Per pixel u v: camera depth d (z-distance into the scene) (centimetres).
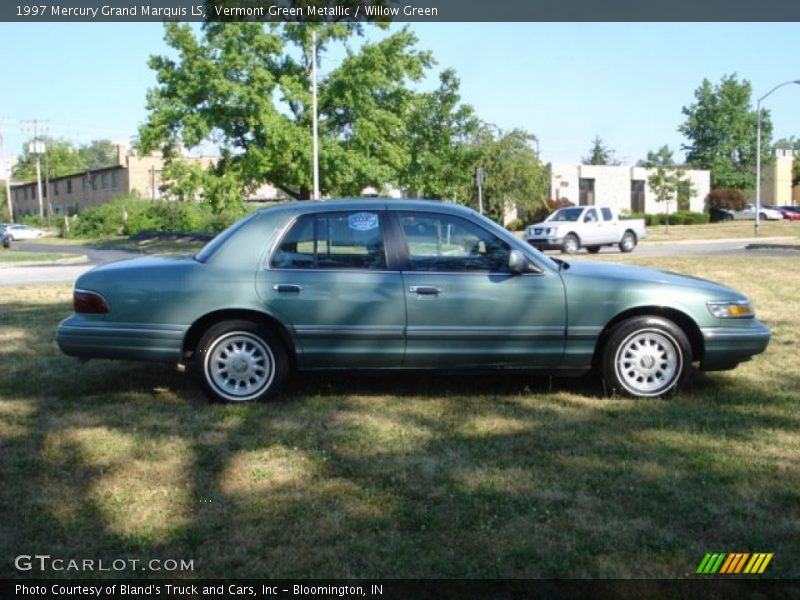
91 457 483
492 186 4312
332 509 403
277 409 589
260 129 2961
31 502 414
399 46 3028
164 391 650
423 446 502
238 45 2911
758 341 616
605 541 366
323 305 595
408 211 615
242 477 448
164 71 3020
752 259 1992
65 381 687
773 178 9050
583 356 609
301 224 610
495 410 586
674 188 4766
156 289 595
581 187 6000
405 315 595
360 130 2970
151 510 403
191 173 2986
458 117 3247
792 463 467
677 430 532
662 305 605
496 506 405
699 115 8075
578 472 453
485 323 598
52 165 10206
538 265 605
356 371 608
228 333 600
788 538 370
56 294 1373
